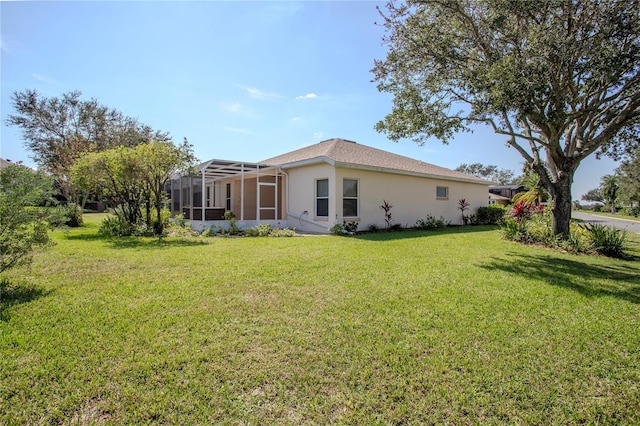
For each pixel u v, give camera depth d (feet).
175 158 34.55
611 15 19.36
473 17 24.40
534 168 30.96
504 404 7.00
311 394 7.20
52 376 7.63
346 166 39.04
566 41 19.69
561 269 20.16
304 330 10.39
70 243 28.04
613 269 20.48
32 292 13.92
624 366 8.63
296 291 14.46
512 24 22.79
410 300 13.47
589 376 8.13
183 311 11.84
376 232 41.63
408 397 7.15
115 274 17.16
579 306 13.24
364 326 10.77
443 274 18.15
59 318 11.05
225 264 19.84
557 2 19.98
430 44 24.25
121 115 81.15
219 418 6.41
